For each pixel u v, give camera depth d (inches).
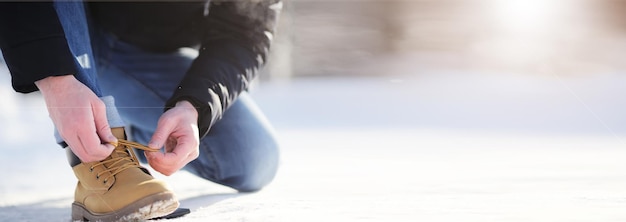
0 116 135.0
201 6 80.3
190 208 67.5
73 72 54.2
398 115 181.9
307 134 146.0
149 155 56.8
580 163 97.5
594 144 121.9
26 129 124.1
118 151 58.6
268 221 56.7
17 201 73.1
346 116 182.5
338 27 323.0
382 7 327.9
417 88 262.2
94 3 78.4
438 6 321.1
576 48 292.4
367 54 324.8
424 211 60.3
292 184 83.4
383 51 329.4
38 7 53.8
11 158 98.3
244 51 69.0
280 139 137.1
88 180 58.9
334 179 86.8
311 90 265.4
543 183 77.5
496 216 57.4
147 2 78.5
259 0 71.1
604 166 93.7
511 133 141.0
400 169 95.3
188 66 83.0
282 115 186.1
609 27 324.5
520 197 67.2
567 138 131.3
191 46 83.3
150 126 82.6
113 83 82.7
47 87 54.1
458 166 97.1
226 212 63.2
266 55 71.8
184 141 58.1
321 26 321.4
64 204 71.7
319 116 182.9
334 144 129.5
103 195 58.1
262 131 80.8
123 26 79.9
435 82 278.1
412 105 207.5
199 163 81.1
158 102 81.8
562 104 197.5
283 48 300.0
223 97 64.4
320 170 96.6
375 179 85.6
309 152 118.2
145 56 82.2
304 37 318.7
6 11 53.4
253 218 58.1
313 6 321.1
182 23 80.6
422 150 118.3
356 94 248.4
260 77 292.4
